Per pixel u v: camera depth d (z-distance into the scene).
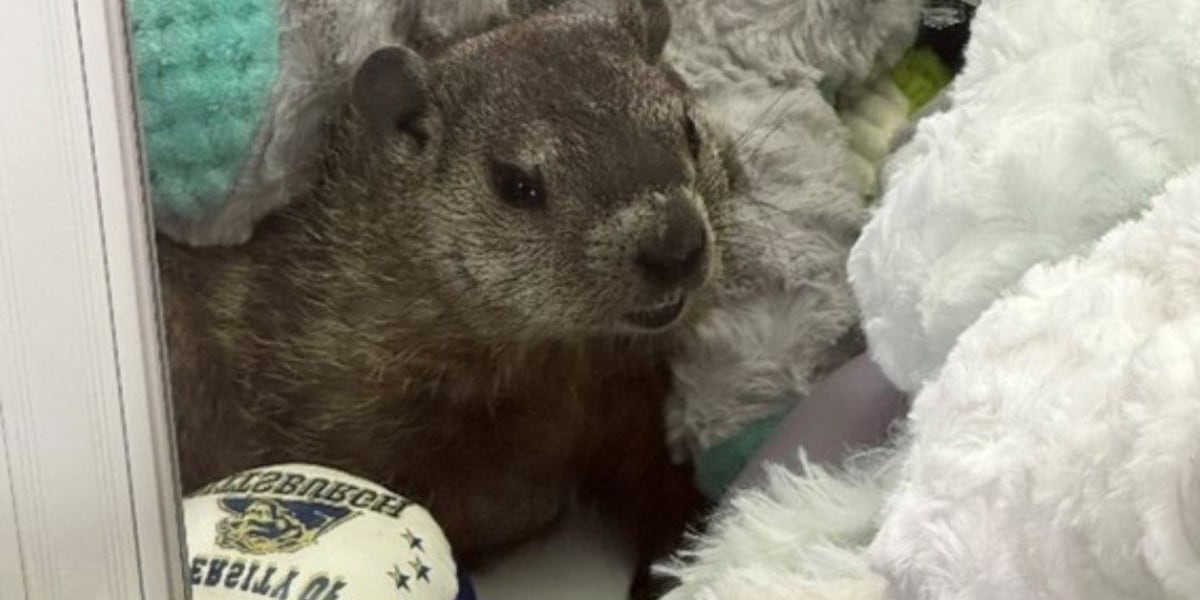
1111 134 0.39
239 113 0.48
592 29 0.51
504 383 0.51
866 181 0.55
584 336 0.50
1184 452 0.29
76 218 0.29
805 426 0.48
